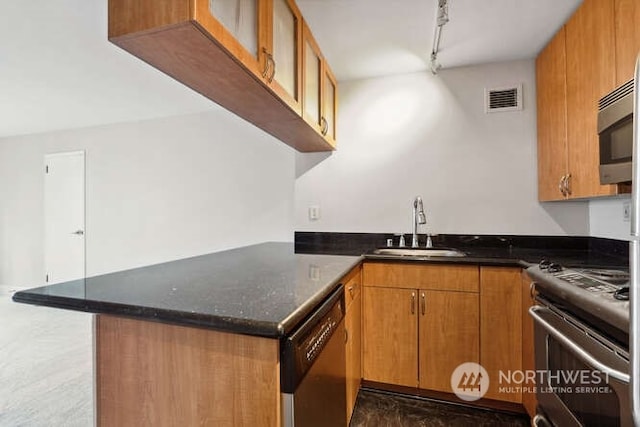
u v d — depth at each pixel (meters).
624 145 1.04
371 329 1.94
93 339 0.91
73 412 1.74
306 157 2.69
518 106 2.25
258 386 0.77
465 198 2.35
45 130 4.05
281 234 3.19
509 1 1.66
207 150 3.42
